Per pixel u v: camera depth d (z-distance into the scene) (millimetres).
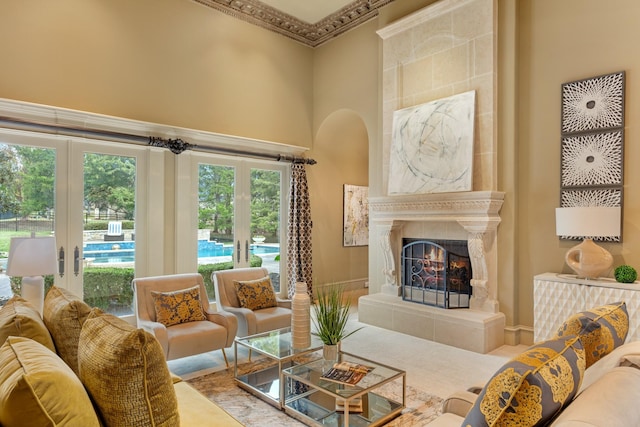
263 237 6375
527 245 4359
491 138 4422
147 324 3391
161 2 5160
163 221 5168
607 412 1061
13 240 3172
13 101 3961
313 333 3541
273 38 6375
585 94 3957
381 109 5660
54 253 3316
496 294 4488
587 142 3945
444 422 1838
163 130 5125
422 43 5094
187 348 3365
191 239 5438
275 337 3428
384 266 5523
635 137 3682
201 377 3477
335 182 7293
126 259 4898
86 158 4621
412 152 5039
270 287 4438
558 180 4145
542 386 1177
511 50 4383
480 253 4430
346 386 2535
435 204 4766
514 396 1187
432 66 4988
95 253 4668
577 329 1843
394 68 5391
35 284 3324
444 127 4727
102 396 1356
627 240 3713
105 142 4691
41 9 4250
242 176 6082
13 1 4086
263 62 6234
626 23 3756
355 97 6230
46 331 1881
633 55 3713
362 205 7801
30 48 4176
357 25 6215
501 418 1215
